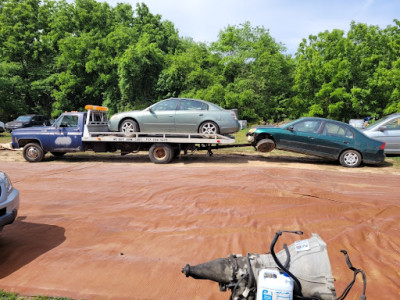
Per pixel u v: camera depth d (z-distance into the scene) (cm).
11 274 364
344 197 656
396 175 981
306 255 222
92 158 1329
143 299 317
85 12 3844
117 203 632
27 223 527
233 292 222
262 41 3897
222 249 429
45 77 3831
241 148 1567
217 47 3912
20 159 1298
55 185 776
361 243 448
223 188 700
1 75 3453
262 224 518
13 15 3725
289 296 200
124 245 443
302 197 650
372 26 3028
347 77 2988
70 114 1214
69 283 345
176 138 1140
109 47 3672
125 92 3531
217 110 1165
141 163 1180
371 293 328
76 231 493
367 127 1384
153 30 4700
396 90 2550
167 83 3631
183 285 341
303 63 3186
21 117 2538
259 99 3606
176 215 561
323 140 1145
